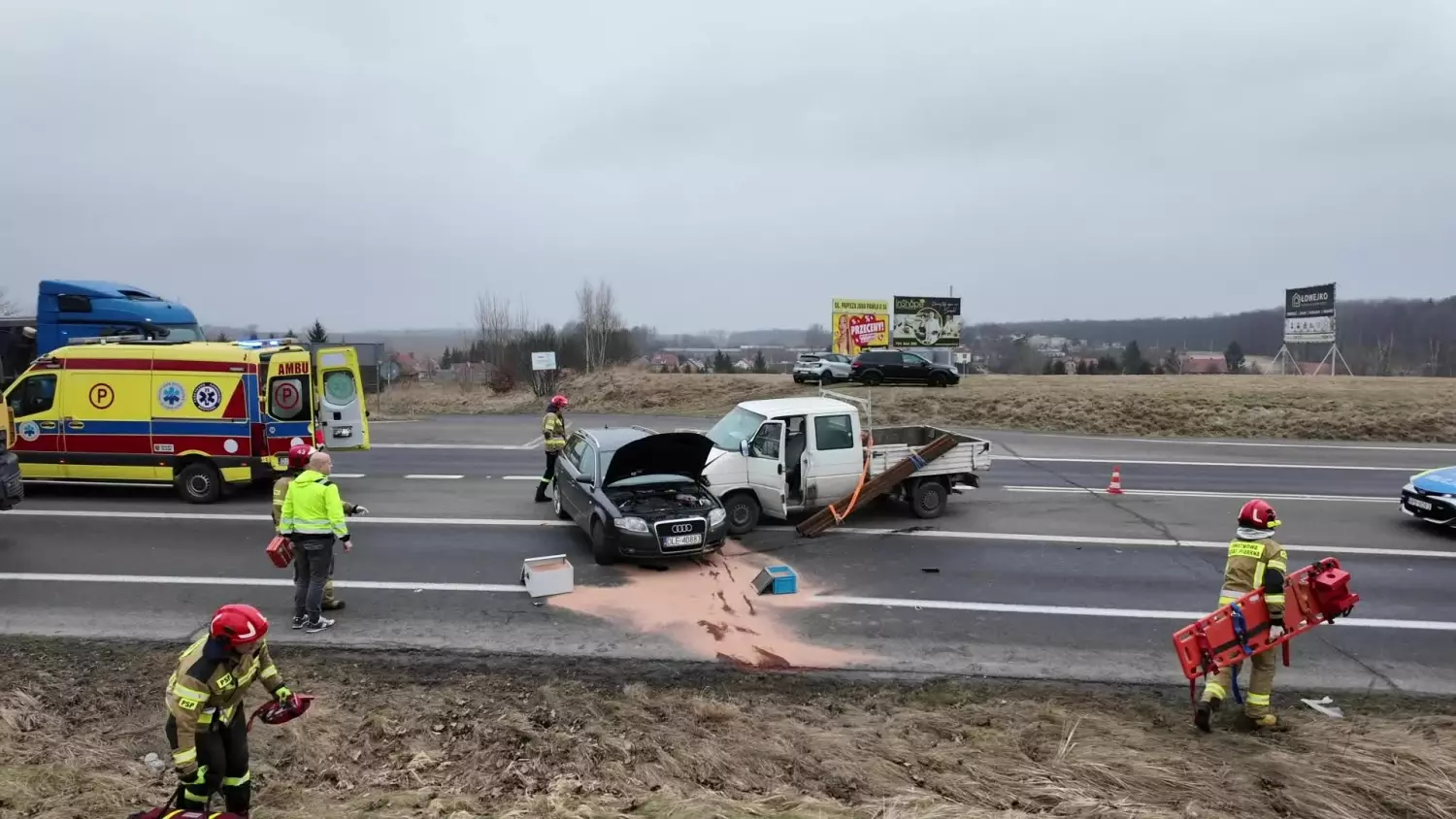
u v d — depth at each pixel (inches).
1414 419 949.8
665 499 434.0
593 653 312.7
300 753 233.3
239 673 171.3
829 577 406.6
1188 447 852.0
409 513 533.0
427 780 222.8
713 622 346.0
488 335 1777.8
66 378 535.5
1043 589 393.7
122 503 540.1
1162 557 448.1
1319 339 1496.1
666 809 201.0
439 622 340.2
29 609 344.5
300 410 546.9
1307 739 247.9
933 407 1099.9
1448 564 440.8
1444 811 211.2
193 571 398.3
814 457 488.1
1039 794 216.8
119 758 231.6
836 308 1659.7
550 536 478.0
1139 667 308.0
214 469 536.1
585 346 1782.7
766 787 221.3
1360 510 567.2
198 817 152.3
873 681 293.3
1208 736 253.1
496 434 942.4
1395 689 290.2
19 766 220.8
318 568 326.0
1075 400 1083.9
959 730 255.1
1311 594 261.1
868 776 224.5
